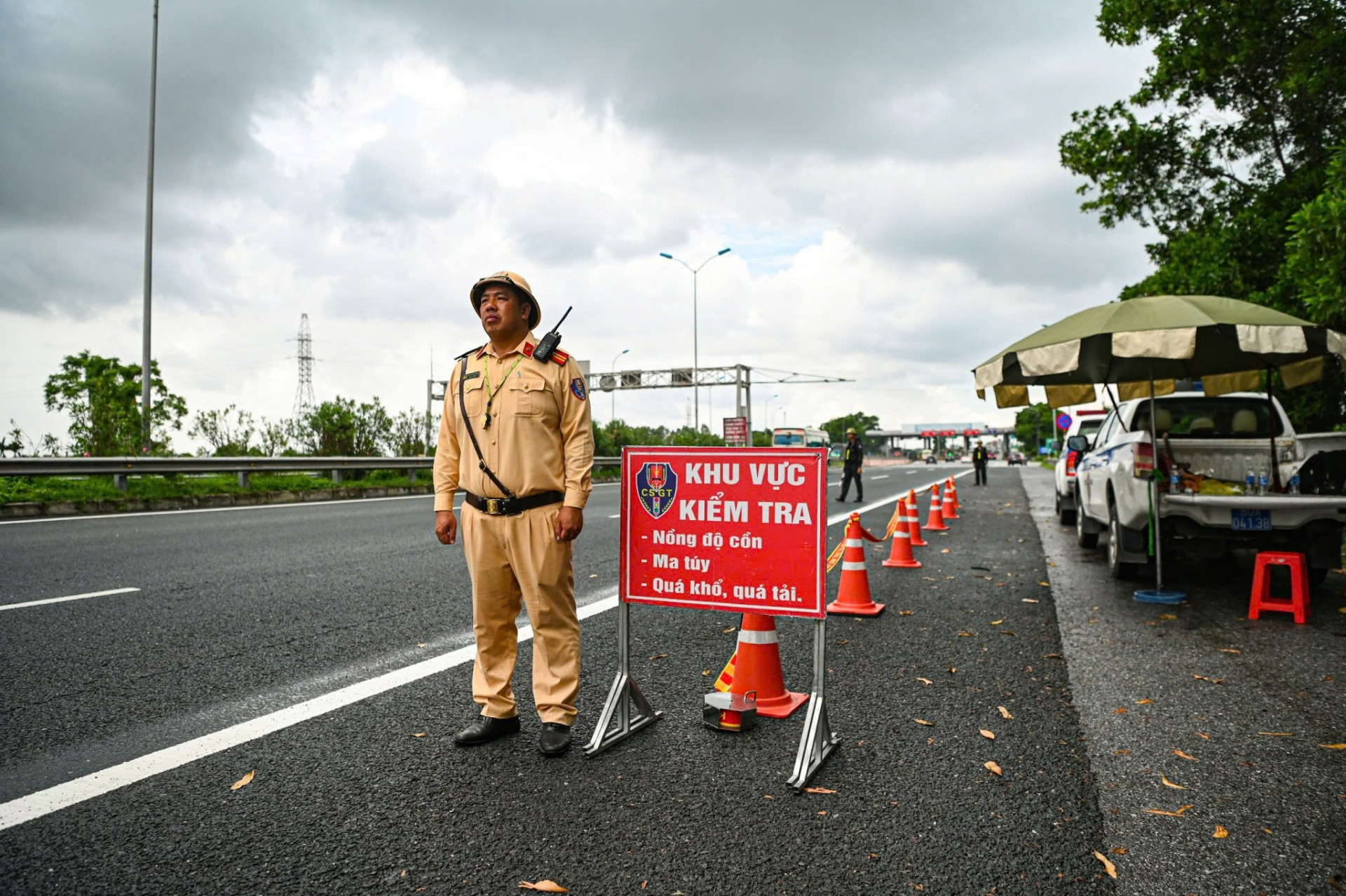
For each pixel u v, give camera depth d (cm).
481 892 242
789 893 242
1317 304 833
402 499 1747
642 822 285
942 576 803
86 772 320
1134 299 650
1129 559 741
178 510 1397
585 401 350
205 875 249
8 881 242
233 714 385
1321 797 308
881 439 15625
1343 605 650
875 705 412
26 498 1285
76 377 4316
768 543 350
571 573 352
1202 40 1339
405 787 310
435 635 535
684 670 473
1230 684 447
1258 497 654
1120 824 288
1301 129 1358
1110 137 1551
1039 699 421
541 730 366
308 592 668
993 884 248
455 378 359
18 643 499
